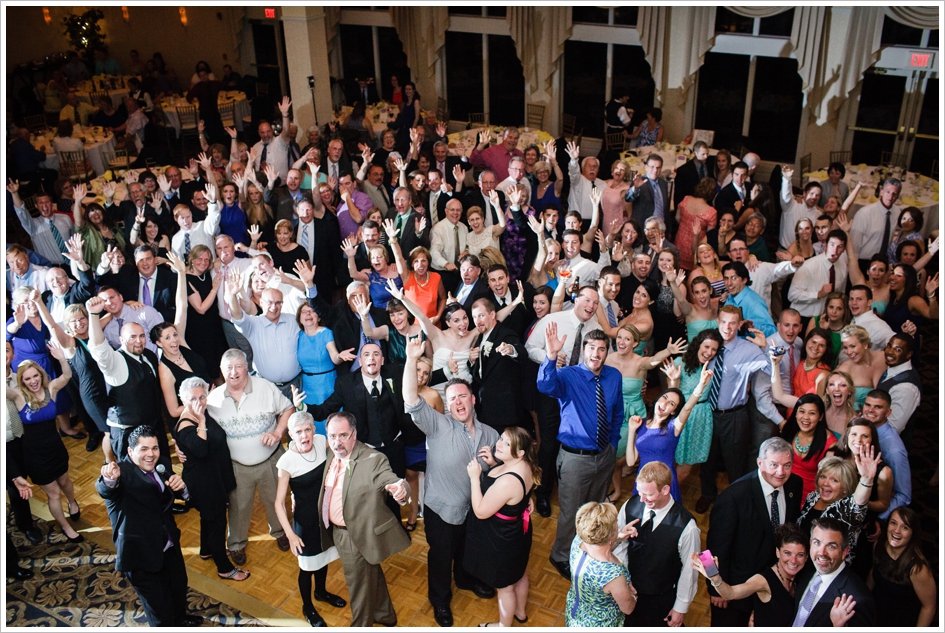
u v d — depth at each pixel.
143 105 12.58
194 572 4.88
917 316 5.80
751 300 5.49
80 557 5.02
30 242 9.52
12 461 4.75
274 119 11.55
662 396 4.30
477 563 4.08
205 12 13.95
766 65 10.20
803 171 9.45
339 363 5.18
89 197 8.81
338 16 12.88
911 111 9.33
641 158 9.63
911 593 3.76
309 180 8.09
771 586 3.71
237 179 7.69
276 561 4.96
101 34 14.52
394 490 3.88
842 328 5.19
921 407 6.36
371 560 4.00
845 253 6.20
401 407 4.61
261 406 4.54
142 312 5.66
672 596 3.83
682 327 5.81
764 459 3.74
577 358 4.98
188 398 4.35
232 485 4.57
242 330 5.24
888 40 9.32
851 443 4.01
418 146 8.99
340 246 7.31
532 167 8.68
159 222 7.60
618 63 11.29
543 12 11.13
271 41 13.86
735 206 7.84
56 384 4.93
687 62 10.45
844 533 3.70
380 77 13.17
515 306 5.35
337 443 3.92
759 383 4.79
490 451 3.99
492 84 12.33
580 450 4.40
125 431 4.87
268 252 6.57
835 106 9.70
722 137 10.85
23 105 13.28
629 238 6.23
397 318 5.07
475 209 6.68
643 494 3.68
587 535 3.46
